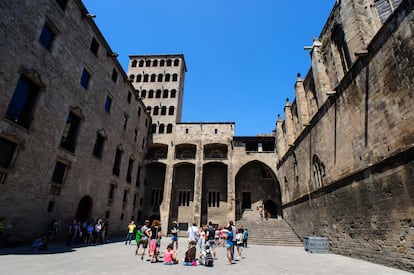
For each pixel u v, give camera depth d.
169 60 49.75
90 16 21.88
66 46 19.28
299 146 27.30
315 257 15.44
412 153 10.59
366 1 17.53
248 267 11.30
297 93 29.34
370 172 13.59
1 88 13.55
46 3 17.05
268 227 30.02
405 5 11.31
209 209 40.00
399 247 11.19
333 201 18.09
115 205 28.38
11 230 14.11
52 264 9.92
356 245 14.80
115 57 27.47
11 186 14.17
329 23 21.81
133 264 11.02
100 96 24.75
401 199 11.17
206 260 11.41
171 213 39.22
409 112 11.00
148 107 45.34
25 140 15.21
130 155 33.44
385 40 12.68
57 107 18.22
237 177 41.81
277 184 40.00
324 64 22.78
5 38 13.79
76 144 20.66
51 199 17.50
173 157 40.62
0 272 7.93
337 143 17.94
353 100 15.76
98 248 16.86
